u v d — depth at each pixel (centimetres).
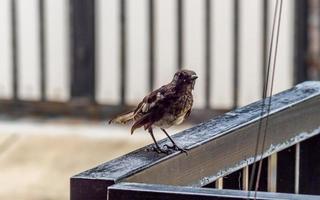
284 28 1279
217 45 1288
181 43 1292
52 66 1357
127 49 1319
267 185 494
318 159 540
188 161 444
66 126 1318
